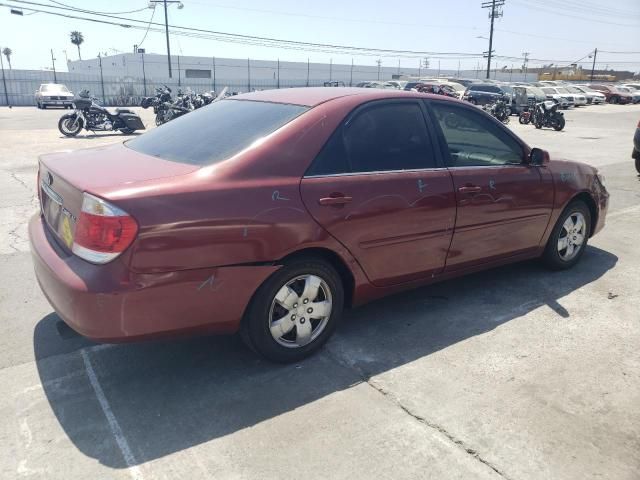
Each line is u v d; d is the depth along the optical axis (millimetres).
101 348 3479
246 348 3496
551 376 3221
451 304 4223
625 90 49094
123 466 2445
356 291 3475
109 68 68625
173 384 3090
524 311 4117
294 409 2873
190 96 22562
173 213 2682
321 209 3129
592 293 4484
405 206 3496
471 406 2914
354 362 3348
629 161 12305
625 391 3082
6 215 6680
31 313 3957
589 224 5055
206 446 2582
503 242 4250
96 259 2627
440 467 2463
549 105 21578
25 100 38719
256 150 3029
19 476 2375
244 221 2863
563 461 2510
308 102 3436
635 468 2473
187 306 2799
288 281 3146
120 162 3205
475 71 80500
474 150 4016
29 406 2867
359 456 2523
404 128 3645
